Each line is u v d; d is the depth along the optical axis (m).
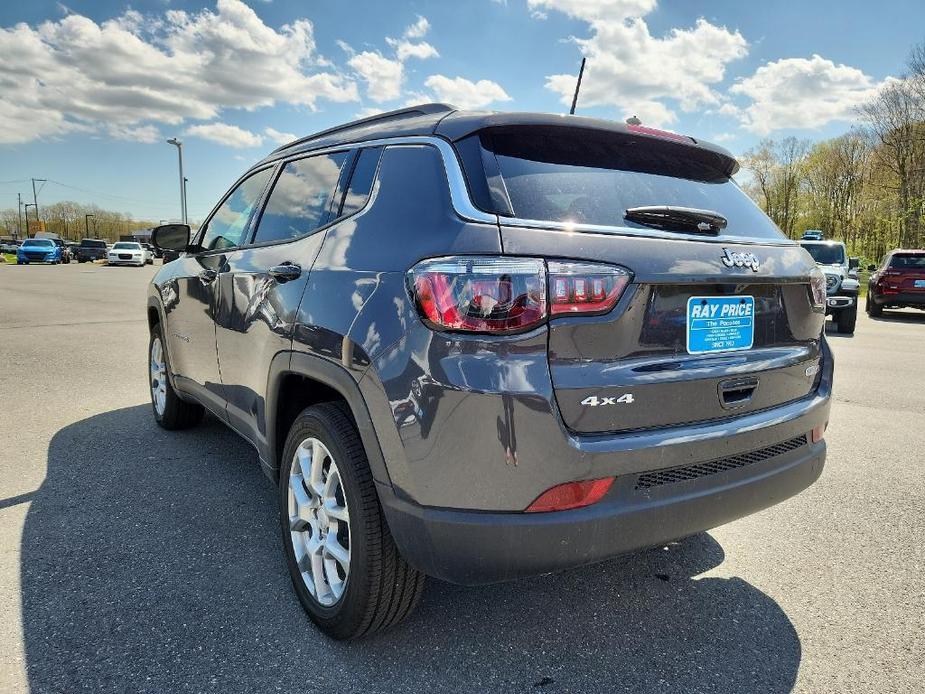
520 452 1.77
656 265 1.95
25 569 2.69
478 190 1.96
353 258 2.22
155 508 3.30
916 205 42.22
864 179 53.22
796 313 2.40
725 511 2.12
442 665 2.14
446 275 1.83
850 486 3.81
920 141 42.28
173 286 4.00
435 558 1.88
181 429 4.58
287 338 2.45
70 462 3.94
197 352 3.63
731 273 2.11
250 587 2.59
